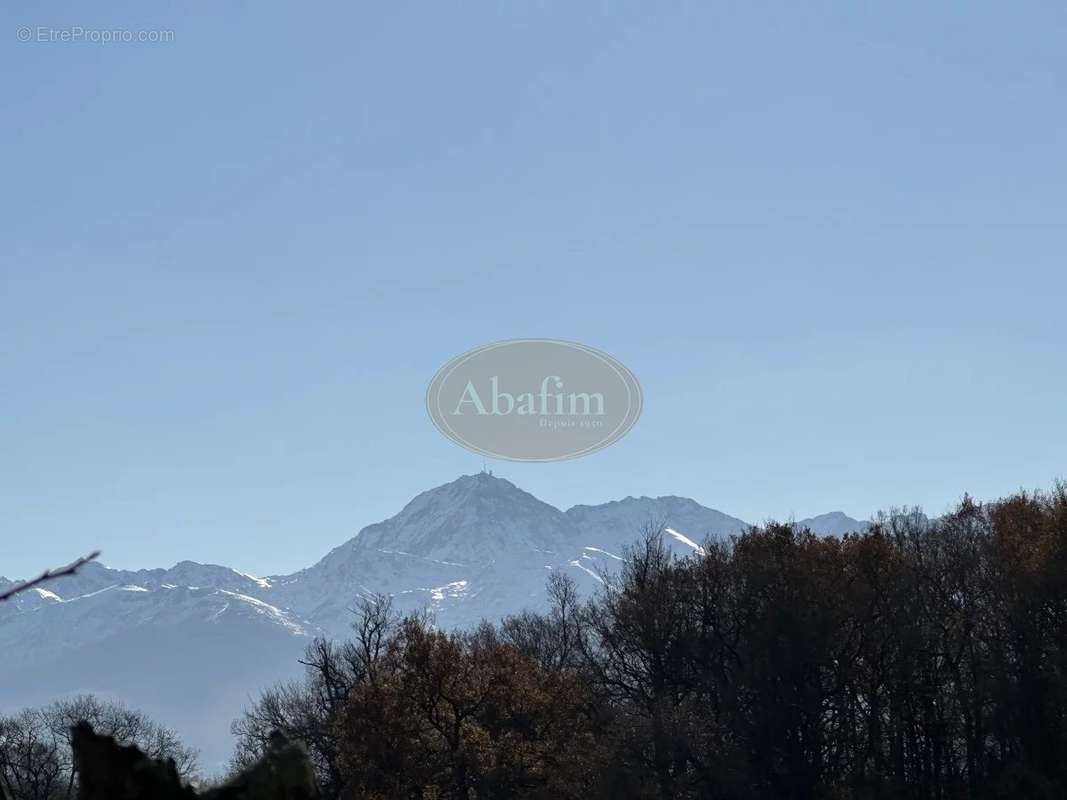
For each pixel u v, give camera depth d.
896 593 78.44
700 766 70.56
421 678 66.69
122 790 9.10
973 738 76.94
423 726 66.00
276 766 9.67
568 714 69.50
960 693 76.00
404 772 64.06
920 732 78.25
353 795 64.75
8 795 10.75
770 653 74.56
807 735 74.75
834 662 77.69
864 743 77.12
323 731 75.50
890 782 74.38
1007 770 70.81
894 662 77.06
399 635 70.69
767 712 73.56
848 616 76.94
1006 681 73.31
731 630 80.25
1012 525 80.62
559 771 65.62
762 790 72.62
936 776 75.88
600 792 66.38
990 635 78.88
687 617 80.81
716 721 74.81
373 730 65.31
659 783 69.69
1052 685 71.88
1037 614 75.50
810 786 73.44
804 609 75.75
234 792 9.51
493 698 67.38
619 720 73.62
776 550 80.75
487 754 64.62
